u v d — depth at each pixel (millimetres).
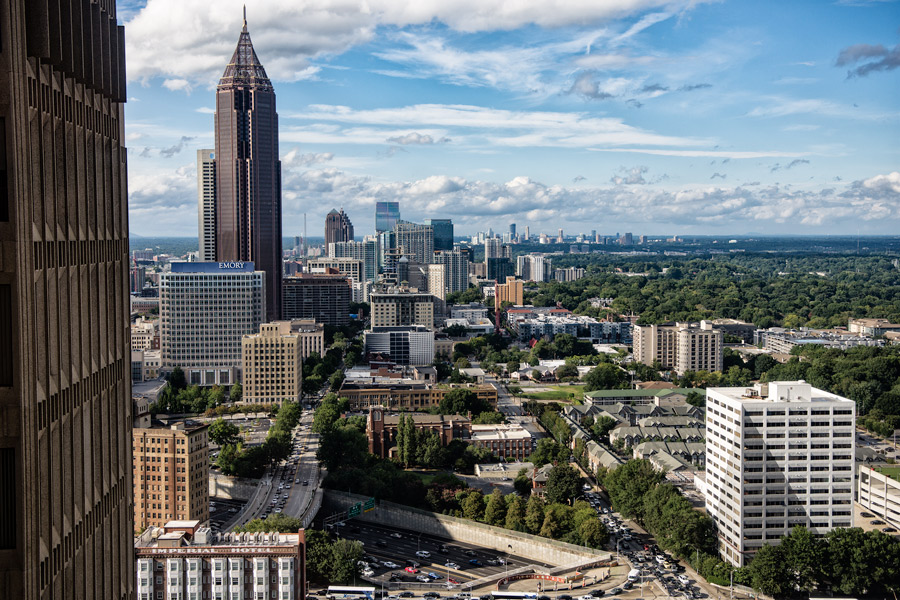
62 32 94438
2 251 82500
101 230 111500
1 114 81250
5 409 83500
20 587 84750
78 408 100812
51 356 92438
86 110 105500
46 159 91750
